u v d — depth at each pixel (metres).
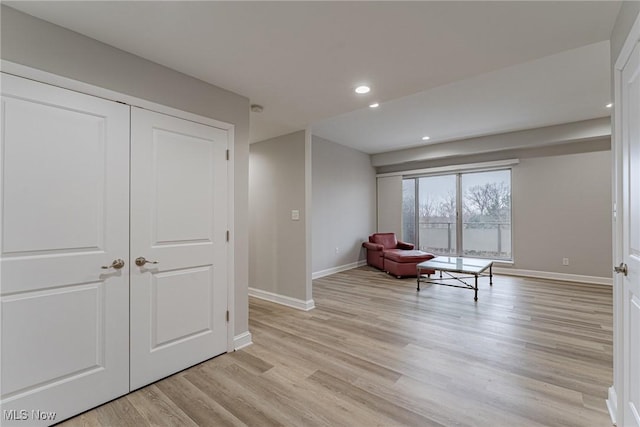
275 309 3.68
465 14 1.62
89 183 1.80
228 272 2.56
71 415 1.72
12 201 1.55
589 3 1.52
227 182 2.57
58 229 1.68
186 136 2.28
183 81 2.27
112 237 1.89
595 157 4.86
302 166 3.75
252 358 2.43
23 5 1.53
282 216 3.95
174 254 2.20
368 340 2.75
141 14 1.61
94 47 1.83
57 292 1.68
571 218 5.04
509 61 2.14
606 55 2.70
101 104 1.85
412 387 2.00
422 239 6.78
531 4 1.54
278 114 3.22
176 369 2.20
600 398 1.86
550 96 3.63
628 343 1.45
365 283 5.05
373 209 7.17
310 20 1.68
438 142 5.95
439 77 2.38
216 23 1.70
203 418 1.71
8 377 1.53
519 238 5.50
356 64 2.18
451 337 2.80
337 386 2.02
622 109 1.50
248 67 2.21
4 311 1.52
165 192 2.15
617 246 1.59
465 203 6.21
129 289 1.96
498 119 4.51
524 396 1.89
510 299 4.02
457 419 1.68
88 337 1.79
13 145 1.55
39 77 1.63
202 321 2.37
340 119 4.50
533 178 5.37
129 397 1.91
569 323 3.12
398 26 1.73
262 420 1.69
